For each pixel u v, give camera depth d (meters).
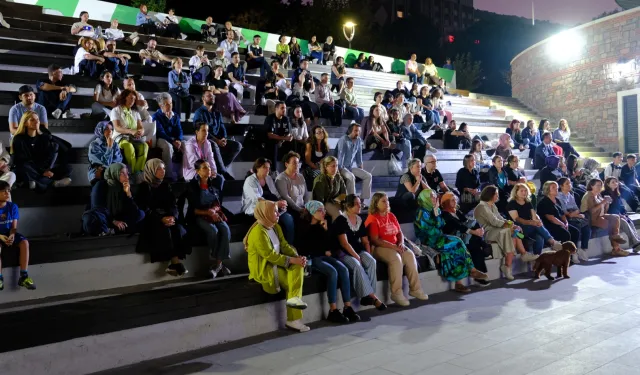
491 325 5.39
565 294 6.66
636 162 13.48
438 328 5.33
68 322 4.14
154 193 5.82
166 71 11.41
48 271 5.05
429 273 6.90
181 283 5.62
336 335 5.18
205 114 8.06
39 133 6.32
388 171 10.09
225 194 7.30
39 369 4.00
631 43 16.33
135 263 5.58
